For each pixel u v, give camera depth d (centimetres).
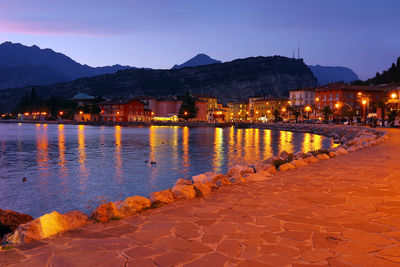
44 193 1716
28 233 455
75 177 2155
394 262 363
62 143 4997
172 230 489
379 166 1168
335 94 10350
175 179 2083
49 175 2234
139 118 15162
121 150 3988
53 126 12731
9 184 1933
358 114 9894
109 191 1758
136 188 1828
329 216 549
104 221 543
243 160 3028
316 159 1321
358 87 10356
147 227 507
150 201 642
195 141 5475
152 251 407
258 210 596
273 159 1326
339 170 1080
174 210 609
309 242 427
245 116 19425
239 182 899
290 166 1137
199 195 733
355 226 492
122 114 14650
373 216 546
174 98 17050
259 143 5066
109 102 15500
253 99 17888
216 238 449
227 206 632
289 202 655
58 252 409
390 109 6328
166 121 15225
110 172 2350
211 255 390
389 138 2766
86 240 452
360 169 1099
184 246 422
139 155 3450
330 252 393
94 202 1549
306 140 5688
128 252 405
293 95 14312
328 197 695
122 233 480
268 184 859
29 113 18912
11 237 464
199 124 13688
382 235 451
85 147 4372
